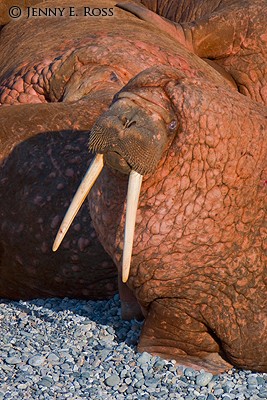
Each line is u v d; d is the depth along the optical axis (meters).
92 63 16.41
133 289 11.08
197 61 18.12
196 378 10.69
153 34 18.17
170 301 10.96
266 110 11.05
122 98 10.09
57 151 13.27
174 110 10.27
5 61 18.80
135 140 9.80
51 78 16.58
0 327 11.87
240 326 11.00
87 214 12.97
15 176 13.23
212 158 10.34
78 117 13.69
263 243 10.84
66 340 11.40
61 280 13.33
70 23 18.81
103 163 10.11
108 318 12.22
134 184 9.95
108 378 10.45
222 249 10.64
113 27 18.27
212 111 10.34
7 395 9.95
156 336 11.24
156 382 10.47
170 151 10.32
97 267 13.07
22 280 13.60
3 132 13.43
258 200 10.70
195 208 10.42
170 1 22.17
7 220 13.24
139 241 10.56
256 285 10.92
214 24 19.16
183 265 10.63
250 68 18.97
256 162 10.59
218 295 10.90
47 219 13.05
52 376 10.45
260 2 19.28
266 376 11.08
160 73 10.42
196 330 11.09
